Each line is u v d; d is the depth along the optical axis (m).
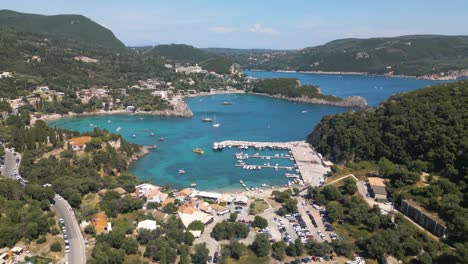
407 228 166.75
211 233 177.38
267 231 181.12
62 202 190.88
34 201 179.12
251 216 199.12
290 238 174.50
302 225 187.00
